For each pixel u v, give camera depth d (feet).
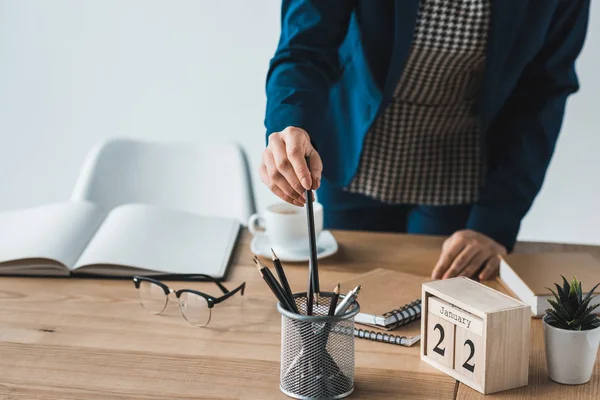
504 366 2.92
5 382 3.02
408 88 5.06
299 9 4.38
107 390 2.96
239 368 3.14
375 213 5.96
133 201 6.68
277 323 3.60
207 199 6.76
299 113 3.78
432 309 3.14
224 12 8.25
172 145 6.88
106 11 8.51
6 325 3.58
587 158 7.72
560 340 2.95
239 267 4.37
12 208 9.30
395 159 5.38
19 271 4.23
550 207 7.95
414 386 2.98
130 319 3.66
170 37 8.45
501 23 4.52
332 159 5.44
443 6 4.59
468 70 4.97
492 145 5.37
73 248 4.41
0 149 9.15
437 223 5.81
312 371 2.85
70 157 9.04
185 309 3.60
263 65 8.30
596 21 7.38
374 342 3.40
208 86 8.50
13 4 8.68
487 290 3.12
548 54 4.94
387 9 4.58
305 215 4.47
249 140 8.57
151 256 4.29
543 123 4.99
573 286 3.00
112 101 8.77
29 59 8.81
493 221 4.83
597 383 3.01
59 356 3.25
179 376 3.07
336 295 2.85
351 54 4.93
